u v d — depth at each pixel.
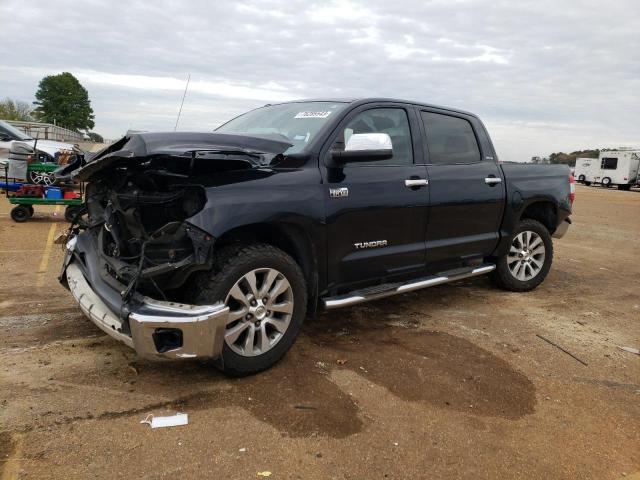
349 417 3.13
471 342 4.42
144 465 2.60
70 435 2.80
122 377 3.47
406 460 2.76
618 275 7.42
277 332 3.66
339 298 4.08
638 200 26.33
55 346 3.91
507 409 3.34
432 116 4.94
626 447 3.00
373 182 4.20
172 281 3.27
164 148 3.08
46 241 7.84
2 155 12.27
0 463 2.55
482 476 2.67
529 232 5.92
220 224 3.24
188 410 3.11
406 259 4.56
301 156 3.80
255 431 2.93
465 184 5.00
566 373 3.93
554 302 5.77
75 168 4.07
